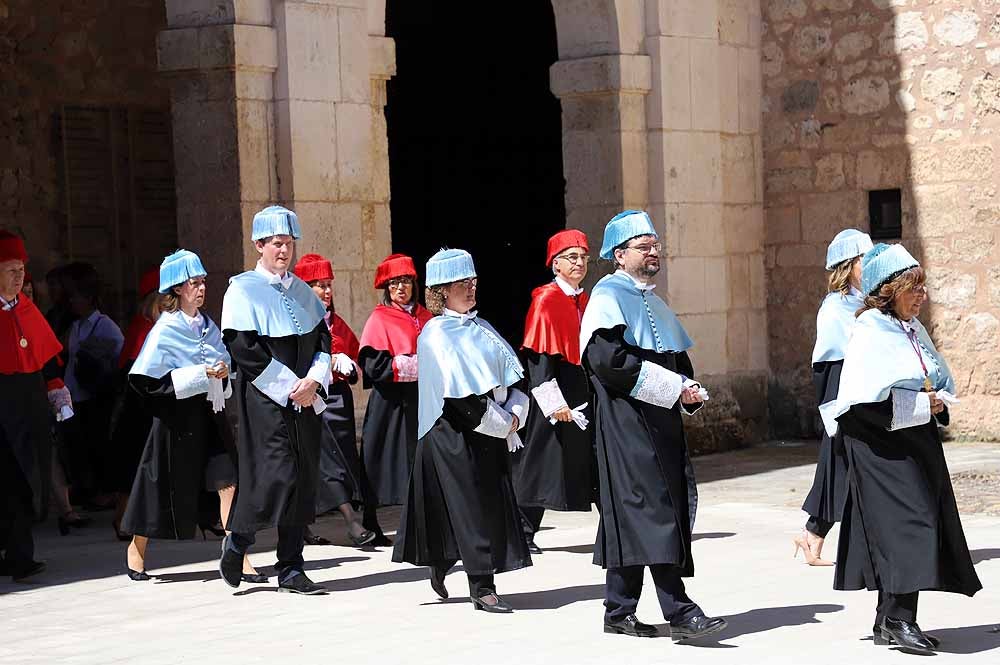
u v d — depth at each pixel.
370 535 8.91
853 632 6.28
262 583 7.78
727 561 8.00
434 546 6.96
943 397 5.78
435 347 6.88
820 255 13.74
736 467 12.33
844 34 13.48
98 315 10.59
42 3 12.76
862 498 5.87
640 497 6.08
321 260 9.33
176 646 6.42
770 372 14.07
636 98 12.88
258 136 10.48
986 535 8.59
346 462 8.95
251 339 7.40
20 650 6.45
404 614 6.94
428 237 16.84
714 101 13.41
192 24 10.49
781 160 13.92
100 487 10.53
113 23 13.21
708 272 13.34
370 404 8.95
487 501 6.89
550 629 6.52
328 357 7.62
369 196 11.07
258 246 7.64
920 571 5.70
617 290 6.32
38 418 8.21
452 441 6.88
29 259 12.71
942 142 12.97
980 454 12.11
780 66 13.87
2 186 12.55
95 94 13.12
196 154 10.50
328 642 6.39
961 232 12.91
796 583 7.38
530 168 16.36
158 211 13.48
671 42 13.00
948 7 12.91
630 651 6.05
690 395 6.18
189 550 8.98
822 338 7.43
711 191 13.37
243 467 7.45
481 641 6.31
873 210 13.47
